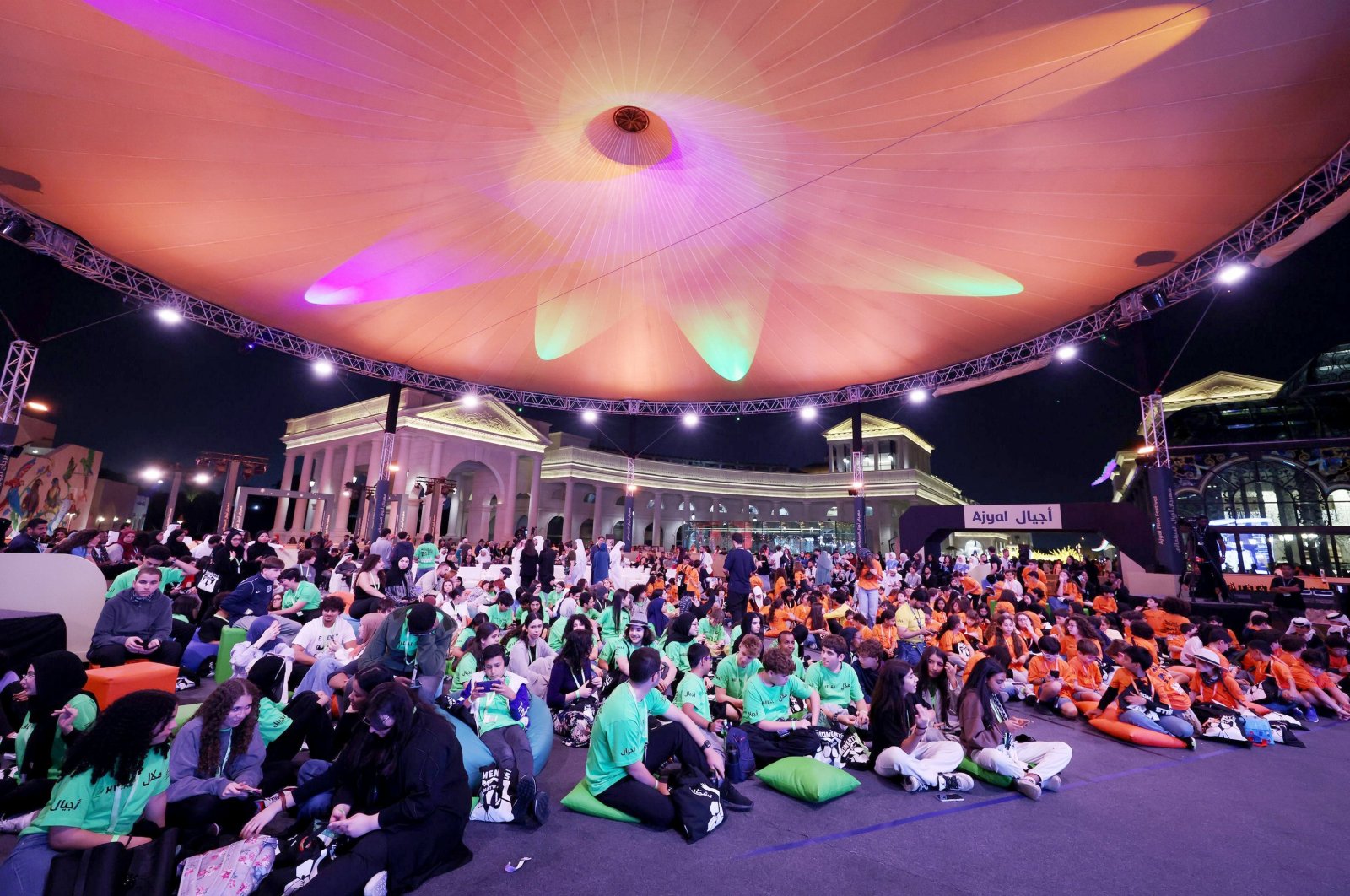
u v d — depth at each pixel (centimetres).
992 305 1537
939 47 879
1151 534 1503
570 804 426
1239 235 1203
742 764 494
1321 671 812
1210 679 732
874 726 529
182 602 824
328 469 4694
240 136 1053
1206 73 870
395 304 1617
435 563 1398
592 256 1573
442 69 953
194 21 824
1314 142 977
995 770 484
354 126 1060
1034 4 789
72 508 3634
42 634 507
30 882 267
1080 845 384
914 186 1215
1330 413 1964
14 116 970
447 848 332
